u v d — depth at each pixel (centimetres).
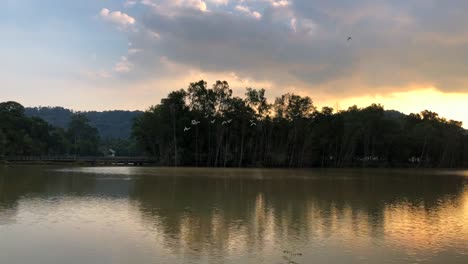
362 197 4050
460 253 1872
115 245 1944
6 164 11356
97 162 12594
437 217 2856
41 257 1747
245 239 2089
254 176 7338
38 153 15950
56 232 2198
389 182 6319
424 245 2016
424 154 15900
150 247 1911
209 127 12769
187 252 1834
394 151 15088
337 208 3216
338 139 14175
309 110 13812
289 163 13700
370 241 2086
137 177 6525
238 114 13050
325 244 2008
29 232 2189
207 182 5675
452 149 15838
